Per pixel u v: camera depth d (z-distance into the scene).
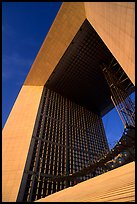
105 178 16.83
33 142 67.56
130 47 17.72
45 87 106.81
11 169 55.62
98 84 109.75
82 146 88.38
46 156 66.50
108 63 92.88
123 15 18.41
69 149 79.81
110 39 27.53
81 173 52.12
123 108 55.53
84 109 122.31
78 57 92.81
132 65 17.69
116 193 7.30
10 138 69.56
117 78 85.94
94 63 95.44
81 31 81.56
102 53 90.19
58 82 106.75
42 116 83.88
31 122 77.12
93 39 84.62
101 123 123.12
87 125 108.19
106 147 101.44
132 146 37.69
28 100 94.69
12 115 85.31
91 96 119.81
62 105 105.69
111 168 45.53
